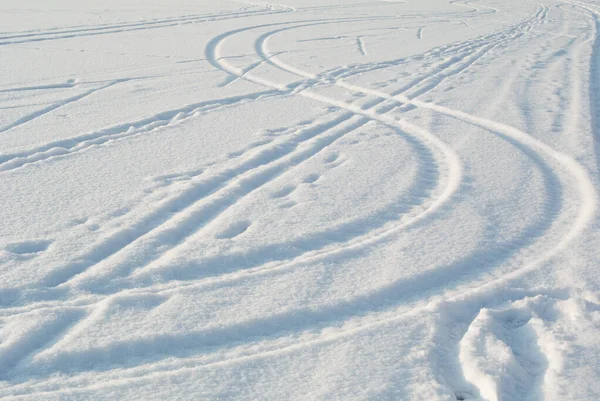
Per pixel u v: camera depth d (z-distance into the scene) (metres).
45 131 5.73
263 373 2.53
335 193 4.38
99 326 2.79
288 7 16.80
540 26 14.24
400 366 2.58
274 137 5.66
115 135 5.64
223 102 7.04
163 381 2.47
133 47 10.34
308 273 3.30
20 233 3.65
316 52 10.36
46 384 2.44
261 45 10.91
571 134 5.80
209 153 5.18
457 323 2.94
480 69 9.13
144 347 2.68
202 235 3.71
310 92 7.59
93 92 7.34
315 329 2.86
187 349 2.70
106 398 2.37
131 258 3.41
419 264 3.40
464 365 2.58
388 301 3.09
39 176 4.57
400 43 11.47
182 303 3.00
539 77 8.52
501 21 15.03
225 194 4.30
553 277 3.29
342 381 2.48
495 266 3.44
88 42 10.70
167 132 5.77
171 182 4.50
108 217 3.89
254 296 3.08
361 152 5.30
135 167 4.81
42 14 14.03
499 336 2.80
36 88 7.44
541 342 2.72
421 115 6.57
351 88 7.86
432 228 3.85
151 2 16.94
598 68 9.42
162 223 3.87
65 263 3.32
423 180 4.70
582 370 2.52
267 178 4.69
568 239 3.71
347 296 3.09
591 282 3.22
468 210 4.13
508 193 4.43
